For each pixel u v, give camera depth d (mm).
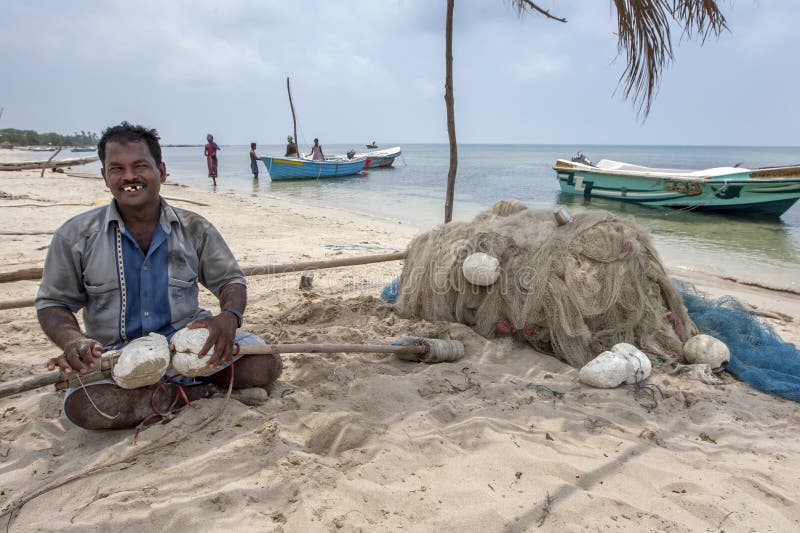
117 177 2660
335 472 2545
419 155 81750
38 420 3014
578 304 4078
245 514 2230
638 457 2812
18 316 4953
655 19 5348
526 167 41906
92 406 2752
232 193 19625
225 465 2568
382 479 2535
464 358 4184
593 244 4160
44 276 2758
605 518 2293
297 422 3014
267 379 3346
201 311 3252
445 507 2328
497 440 2887
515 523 2230
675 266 9328
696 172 17266
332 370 3719
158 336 2721
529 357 4250
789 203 13688
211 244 3115
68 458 2650
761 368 4141
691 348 4188
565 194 19062
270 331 4430
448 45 7023
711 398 3641
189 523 2145
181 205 14281
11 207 11742
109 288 2844
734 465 2791
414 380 3584
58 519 2162
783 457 2898
